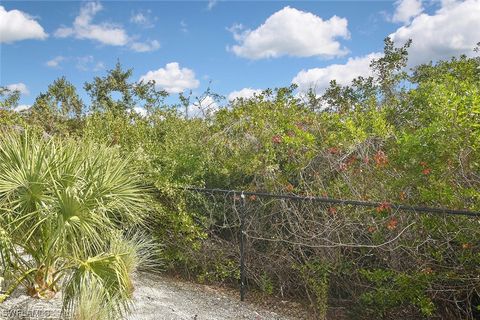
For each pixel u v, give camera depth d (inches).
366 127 254.1
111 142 333.4
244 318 217.0
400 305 209.5
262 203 246.7
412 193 204.5
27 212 184.5
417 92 259.1
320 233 214.7
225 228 272.2
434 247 196.1
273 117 307.3
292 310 235.5
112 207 202.5
